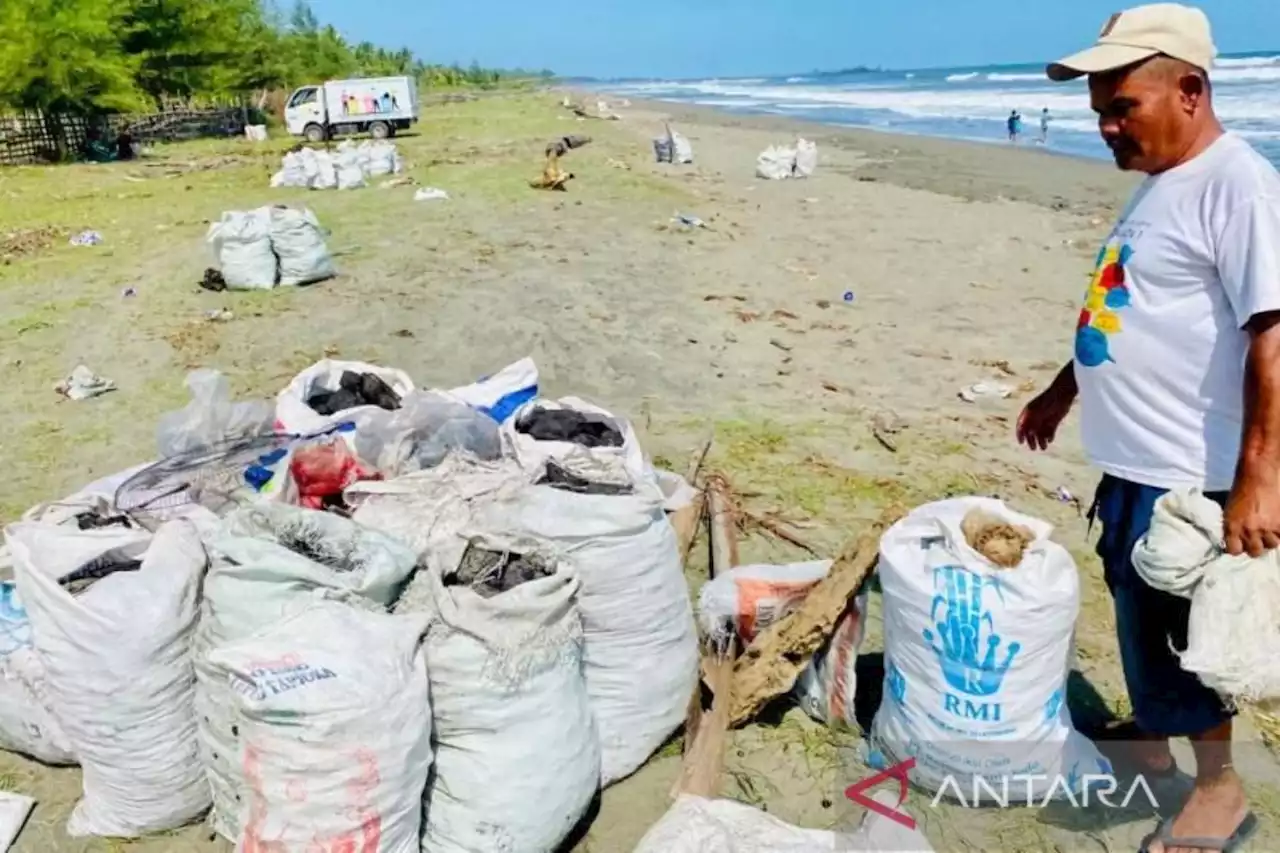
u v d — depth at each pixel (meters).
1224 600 2.24
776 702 3.29
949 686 2.67
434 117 38.94
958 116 40.72
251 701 2.18
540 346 7.38
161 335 7.76
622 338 7.59
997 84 74.25
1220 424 2.36
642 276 9.62
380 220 12.78
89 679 2.54
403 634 2.36
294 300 8.70
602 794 2.91
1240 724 3.15
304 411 3.86
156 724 2.61
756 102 61.66
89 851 2.72
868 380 6.79
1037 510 4.79
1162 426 2.42
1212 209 2.22
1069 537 4.51
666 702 2.94
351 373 4.21
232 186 17.92
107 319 8.29
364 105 28.97
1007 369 7.02
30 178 20.36
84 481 5.20
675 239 11.58
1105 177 19.12
